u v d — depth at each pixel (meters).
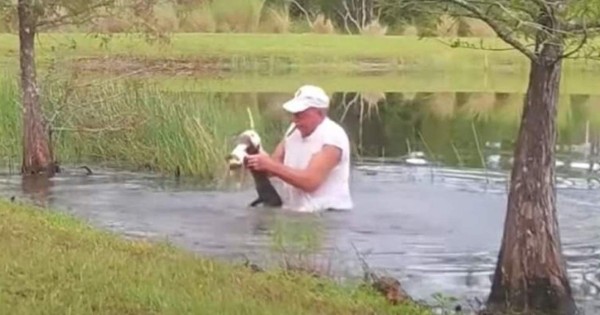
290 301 6.52
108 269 6.57
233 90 24.59
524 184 7.18
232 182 11.85
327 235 9.02
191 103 14.64
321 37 35.44
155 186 11.78
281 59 32.16
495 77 31.67
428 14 7.27
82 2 13.18
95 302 5.89
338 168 9.98
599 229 9.55
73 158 13.95
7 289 6.00
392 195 11.05
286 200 10.03
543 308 7.16
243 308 6.06
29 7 12.88
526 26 6.67
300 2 37.75
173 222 9.53
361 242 8.80
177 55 27.64
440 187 11.69
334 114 21.44
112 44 24.09
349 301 6.80
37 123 12.93
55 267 6.45
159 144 13.20
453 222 9.73
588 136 17.28
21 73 13.18
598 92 26.42
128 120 13.84
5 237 7.30
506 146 15.96
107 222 9.52
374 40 34.88
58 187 11.84
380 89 27.09
